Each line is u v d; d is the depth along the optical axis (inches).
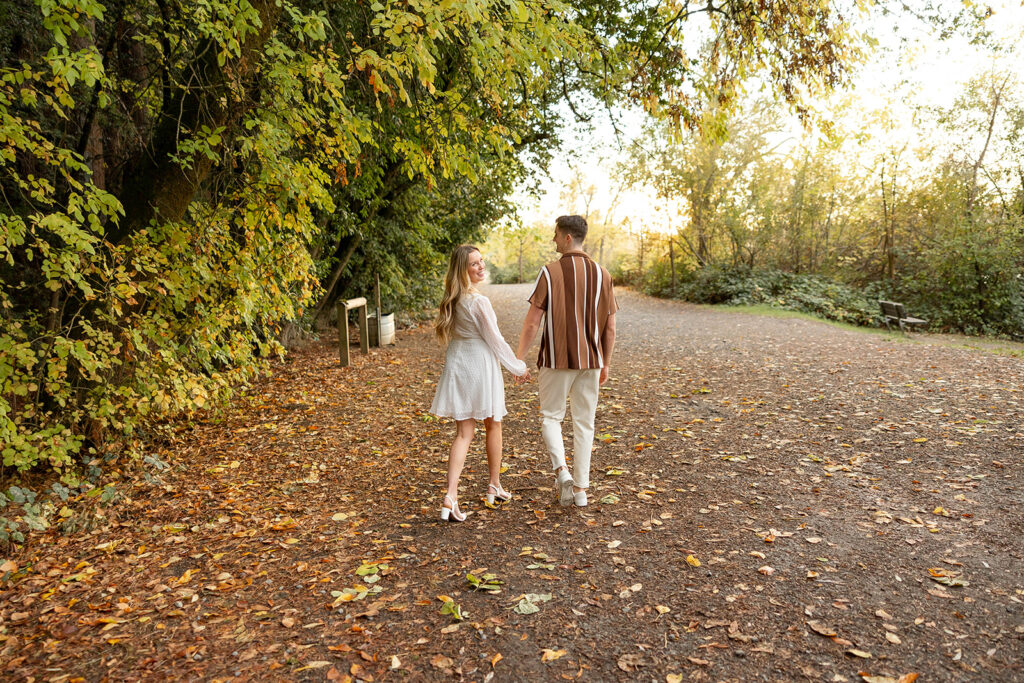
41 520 138.7
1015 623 93.0
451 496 142.9
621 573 115.8
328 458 197.8
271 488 171.3
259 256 227.1
